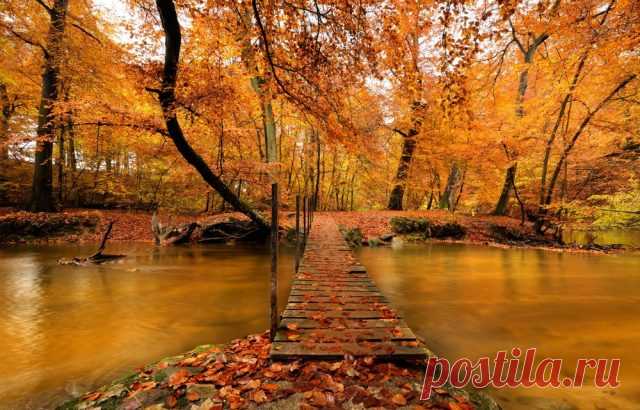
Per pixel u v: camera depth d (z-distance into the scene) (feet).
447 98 17.56
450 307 18.04
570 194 59.88
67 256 33.09
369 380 7.81
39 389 9.85
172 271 27.07
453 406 6.86
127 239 44.45
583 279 24.73
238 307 17.94
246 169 40.04
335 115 24.73
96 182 58.85
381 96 56.03
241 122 48.16
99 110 27.63
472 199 72.28
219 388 7.54
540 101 44.24
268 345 10.10
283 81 22.36
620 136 44.57
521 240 48.70
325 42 18.04
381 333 10.16
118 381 8.51
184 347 12.89
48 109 43.24
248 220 45.37
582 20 26.96
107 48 43.55
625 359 11.89
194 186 58.85
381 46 17.03
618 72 37.50
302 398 7.07
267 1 16.46
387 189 89.30
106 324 15.35
